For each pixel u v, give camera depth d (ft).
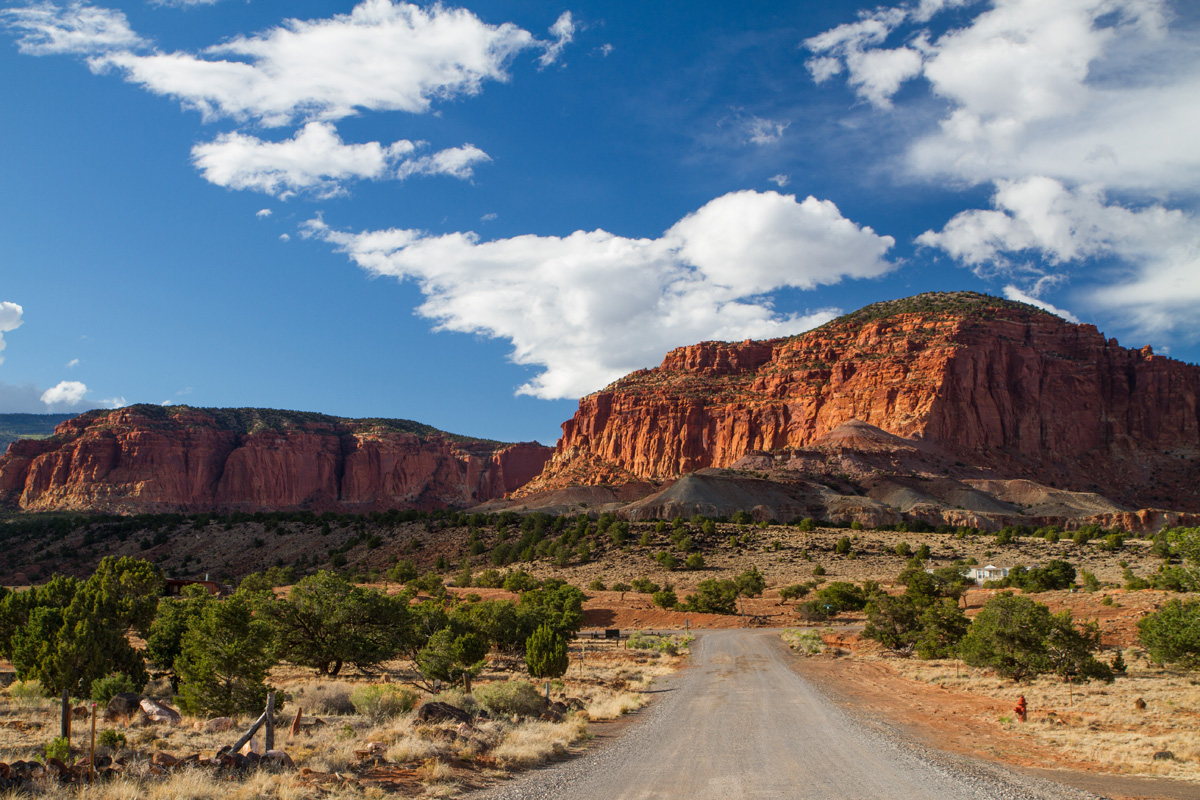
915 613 205.67
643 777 64.59
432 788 57.31
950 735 89.30
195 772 53.42
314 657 130.62
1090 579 294.05
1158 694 117.29
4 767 49.34
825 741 83.61
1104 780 66.23
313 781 55.16
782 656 194.80
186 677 91.81
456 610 212.02
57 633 109.70
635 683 143.74
